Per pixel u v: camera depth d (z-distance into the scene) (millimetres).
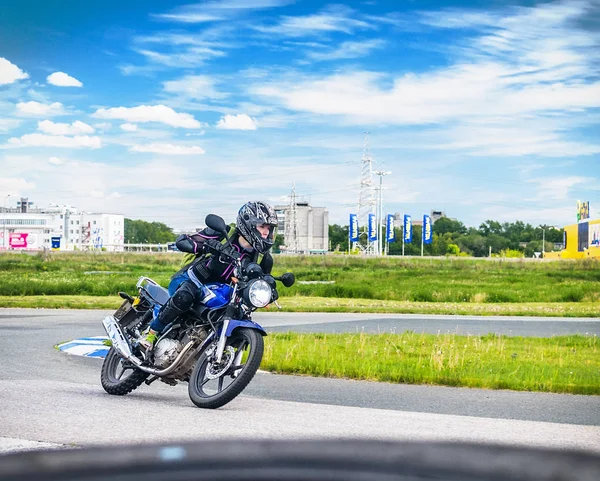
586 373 9461
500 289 34062
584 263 64562
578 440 5238
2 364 9688
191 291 6598
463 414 6691
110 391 7117
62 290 29125
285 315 20359
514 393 8117
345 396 7660
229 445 2383
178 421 5496
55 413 5691
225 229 6520
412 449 2102
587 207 125125
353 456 2082
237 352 6402
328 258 71062
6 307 21984
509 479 1736
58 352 11203
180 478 2029
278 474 1985
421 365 9875
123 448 2438
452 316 20781
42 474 2176
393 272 53250
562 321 19344
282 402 6922
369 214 129375
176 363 6633
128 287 29484
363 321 18469
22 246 162875
